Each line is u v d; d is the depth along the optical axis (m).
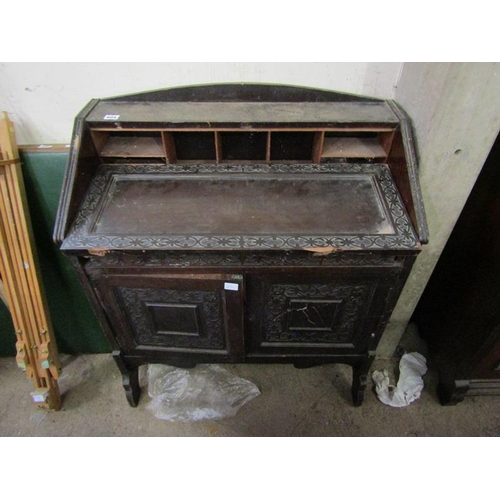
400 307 1.33
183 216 0.89
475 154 0.96
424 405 1.35
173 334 1.08
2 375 1.47
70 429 1.29
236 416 1.32
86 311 1.39
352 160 1.04
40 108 1.07
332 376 1.45
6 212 1.08
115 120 0.92
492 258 1.07
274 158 1.11
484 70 0.82
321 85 1.05
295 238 0.83
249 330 1.06
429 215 1.09
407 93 1.00
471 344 1.18
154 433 1.27
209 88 1.01
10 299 1.19
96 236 0.84
